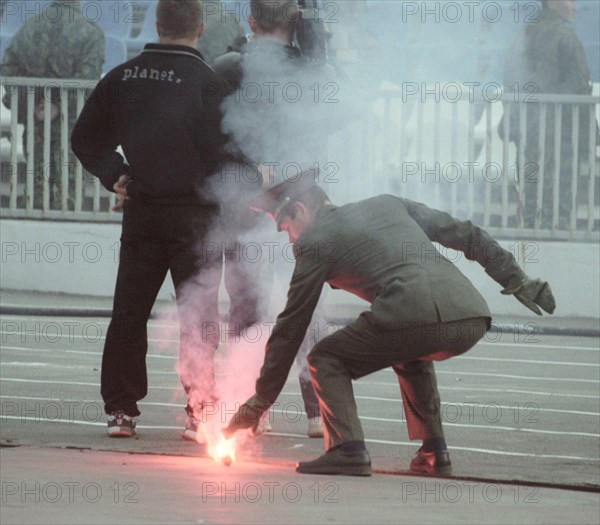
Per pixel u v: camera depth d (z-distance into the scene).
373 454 22.19
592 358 37.25
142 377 23.27
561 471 21.08
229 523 14.28
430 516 15.40
